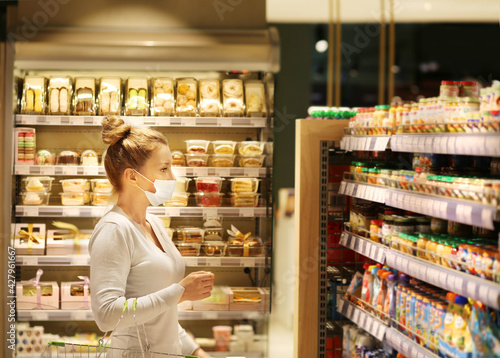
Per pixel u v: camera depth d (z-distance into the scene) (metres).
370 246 2.96
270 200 4.00
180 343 2.43
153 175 2.38
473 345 2.03
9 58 3.58
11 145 3.68
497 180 1.95
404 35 4.71
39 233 3.90
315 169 3.35
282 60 4.57
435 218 2.65
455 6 4.68
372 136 2.90
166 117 3.86
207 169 3.94
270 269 4.02
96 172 3.86
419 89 4.80
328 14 4.56
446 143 2.20
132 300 2.12
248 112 4.04
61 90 3.95
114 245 2.20
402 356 2.84
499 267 1.92
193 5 3.24
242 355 4.12
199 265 3.91
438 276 2.21
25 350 3.92
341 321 3.53
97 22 3.22
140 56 3.06
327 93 4.63
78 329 4.09
